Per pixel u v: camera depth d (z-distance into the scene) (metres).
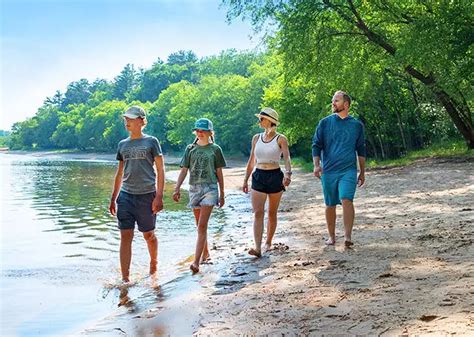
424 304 3.83
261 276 5.59
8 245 9.74
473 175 15.52
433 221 8.12
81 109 176.12
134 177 6.60
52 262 7.96
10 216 14.88
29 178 40.03
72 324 4.71
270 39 24.31
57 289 6.19
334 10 22.81
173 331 3.94
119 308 4.95
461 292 4.01
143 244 9.50
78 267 7.52
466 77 20.34
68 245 9.68
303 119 35.38
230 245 8.34
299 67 23.59
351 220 6.56
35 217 14.59
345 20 23.50
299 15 22.83
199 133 6.66
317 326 3.66
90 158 130.50
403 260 5.52
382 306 3.92
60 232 11.52
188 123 89.44
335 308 4.04
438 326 3.31
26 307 5.38
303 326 3.70
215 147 6.70
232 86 86.25
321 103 26.91
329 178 6.70
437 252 5.74
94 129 145.00
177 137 92.44
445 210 9.23
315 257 6.25
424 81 23.22
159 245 9.33
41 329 4.60
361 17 23.77
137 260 8.00
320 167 6.84
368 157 42.53
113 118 136.00
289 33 22.97
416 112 35.06
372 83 27.81
